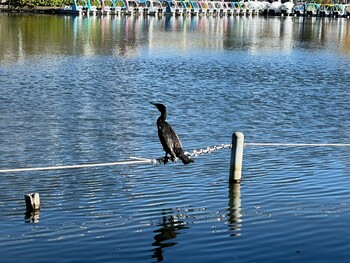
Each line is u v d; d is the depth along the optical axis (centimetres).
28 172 1956
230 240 1428
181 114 2981
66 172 1964
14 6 11588
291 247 1395
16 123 2677
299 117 3009
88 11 11294
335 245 1407
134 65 4766
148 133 2561
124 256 1348
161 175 1944
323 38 8450
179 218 1567
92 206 1652
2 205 1648
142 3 13000
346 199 1722
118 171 1978
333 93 3756
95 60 4984
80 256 1344
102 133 2539
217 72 4541
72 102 3183
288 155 2216
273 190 1800
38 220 1545
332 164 2106
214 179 1903
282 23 11800
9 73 4094
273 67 4972
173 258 1338
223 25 10625
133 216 1583
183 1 13112
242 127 2748
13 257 1335
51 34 7375
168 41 7112
